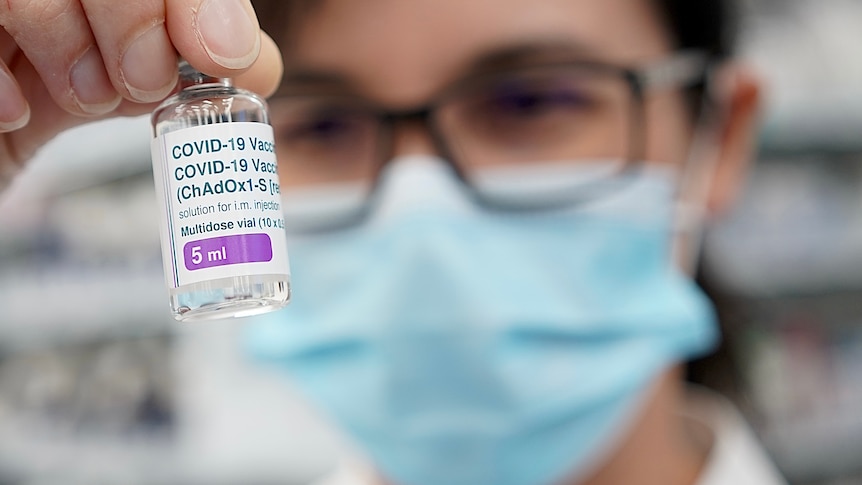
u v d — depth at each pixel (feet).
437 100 1.34
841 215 2.45
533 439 1.35
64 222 2.34
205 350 2.35
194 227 0.86
